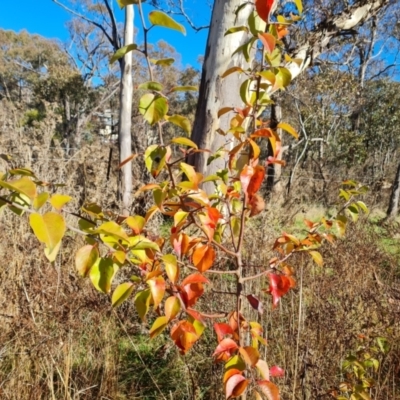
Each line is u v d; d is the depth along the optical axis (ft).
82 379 6.47
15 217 8.44
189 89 3.24
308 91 39.52
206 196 3.34
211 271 3.79
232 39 12.86
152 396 7.02
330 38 21.59
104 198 11.37
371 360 5.38
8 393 5.76
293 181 29.40
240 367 3.42
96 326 7.39
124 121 21.22
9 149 10.93
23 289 6.76
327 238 4.90
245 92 3.68
